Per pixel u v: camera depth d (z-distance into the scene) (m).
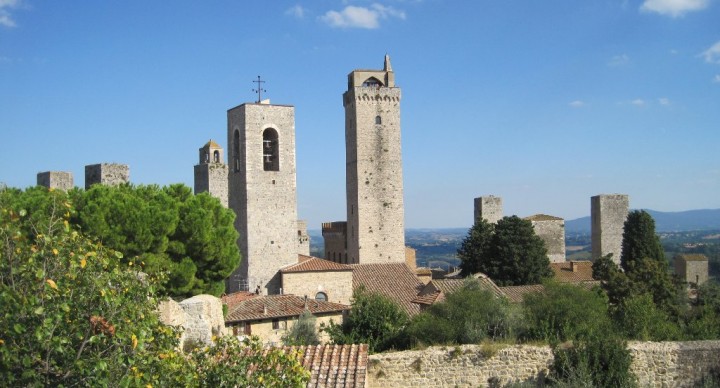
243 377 19.53
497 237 93.25
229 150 85.19
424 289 63.56
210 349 20.41
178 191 57.59
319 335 50.25
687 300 80.81
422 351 31.58
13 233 14.88
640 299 43.78
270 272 80.88
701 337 38.47
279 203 81.88
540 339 35.06
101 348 15.19
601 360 31.17
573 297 42.22
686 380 31.88
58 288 14.48
